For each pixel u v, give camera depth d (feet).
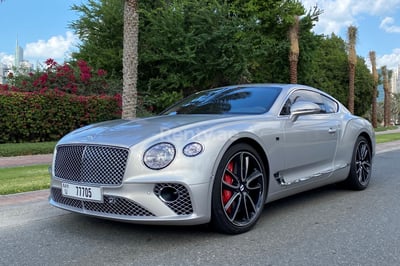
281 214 16.20
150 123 14.06
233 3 73.15
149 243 12.79
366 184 21.20
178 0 66.23
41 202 18.37
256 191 14.19
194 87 69.92
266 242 12.82
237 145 13.37
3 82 63.67
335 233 13.79
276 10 74.43
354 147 20.08
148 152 12.04
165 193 11.96
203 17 61.98
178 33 63.21
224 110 16.12
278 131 14.99
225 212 12.86
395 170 27.81
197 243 12.70
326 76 135.13
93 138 13.02
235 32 61.98
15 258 11.86
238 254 11.82
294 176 15.99
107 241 13.08
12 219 15.79
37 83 53.36
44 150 42.63
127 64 37.14
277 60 80.43
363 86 141.49
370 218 15.67
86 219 15.60
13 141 48.01
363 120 21.56
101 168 12.40
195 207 12.01
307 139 16.47
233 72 65.31
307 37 80.18
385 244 12.73
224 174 12.85
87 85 57.31
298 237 13.35
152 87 69.51
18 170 28.86
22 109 47.11
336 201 18.44
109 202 12.24
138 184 11.85
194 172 12.00
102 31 71.97
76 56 73.20
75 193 12.90
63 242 13.12
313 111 16.31
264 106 15.92
